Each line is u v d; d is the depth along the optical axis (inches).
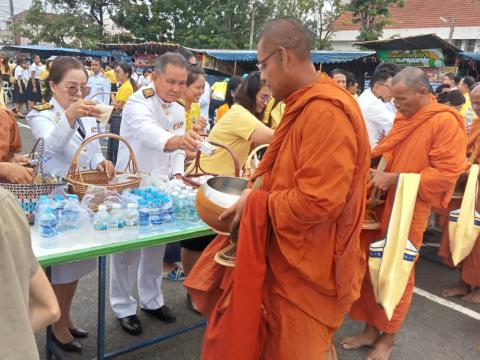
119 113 225.9
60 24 1168.2
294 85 64.0
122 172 103.4
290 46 61.9
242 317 65.8
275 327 69.4
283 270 67.3
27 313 37.3
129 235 82.4
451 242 133.5
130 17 1153.4
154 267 116.0
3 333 35.6
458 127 101.5
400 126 105.9
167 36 1166.3
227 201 71.6
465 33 866.8
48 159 99.2
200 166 118.3
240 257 65.5
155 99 109.4
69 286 98.7
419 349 116.6
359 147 60.9
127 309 112.5
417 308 137.6
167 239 84.4
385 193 105.0
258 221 64.4
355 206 64.0
